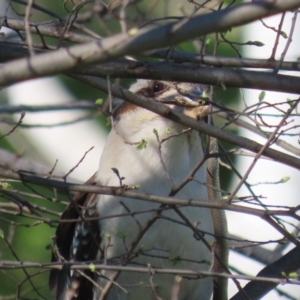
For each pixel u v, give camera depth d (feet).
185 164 32.91
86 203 33.27
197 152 33.04
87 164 51.57
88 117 38.29
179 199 25.99
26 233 43.73
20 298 29.35
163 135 32.76
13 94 51.26
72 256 33.53
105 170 33.88
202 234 27.78
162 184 32.68
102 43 20.58
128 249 30.63
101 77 26.53
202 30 20.25
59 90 51.06
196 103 29.19
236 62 26.86
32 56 20.97
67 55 20.67
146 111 33.24
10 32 34.73
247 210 25.66
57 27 28.96
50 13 30.22
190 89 30.45
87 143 51.47
